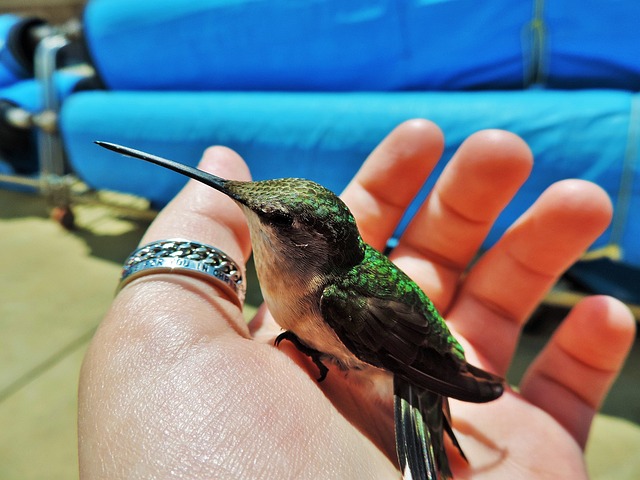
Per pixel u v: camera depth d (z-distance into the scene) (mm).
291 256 73
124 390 60
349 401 78
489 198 104
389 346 73
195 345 64
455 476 78
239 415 59
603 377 98
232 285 78
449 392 73
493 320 107
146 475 54
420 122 110
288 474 56
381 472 66
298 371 70
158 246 76
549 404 100
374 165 113
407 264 112
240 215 87
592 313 96
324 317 73
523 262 102
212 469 55
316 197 74
